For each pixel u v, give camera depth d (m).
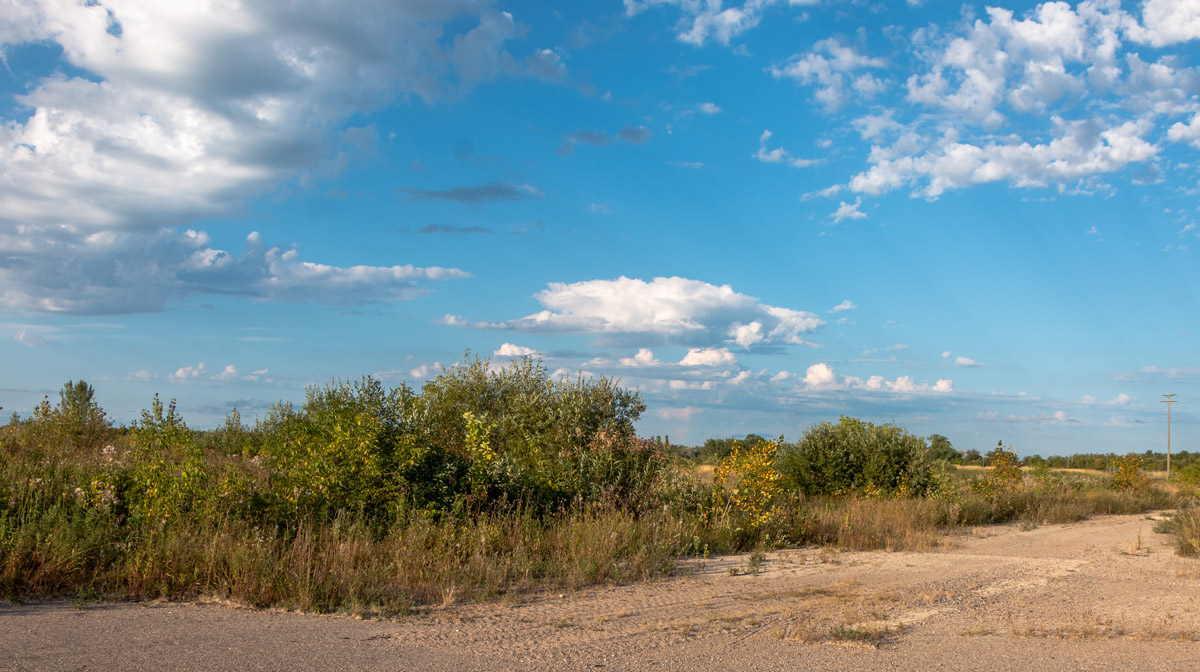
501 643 6.04
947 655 5.79
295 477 10.93
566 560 9.91
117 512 10.12
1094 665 5.50
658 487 14.53
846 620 7.01
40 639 5.67
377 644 5.89
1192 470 37.78
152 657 5.28
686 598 8.21
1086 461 56.31
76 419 17.89
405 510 10.98
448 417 16.62
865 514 16.14
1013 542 14.47
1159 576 9.96
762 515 13.59
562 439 16.88
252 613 6.86
